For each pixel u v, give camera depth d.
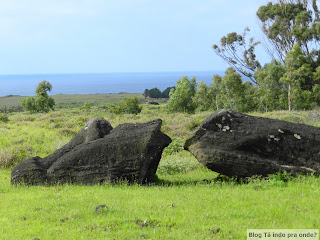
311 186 8.69
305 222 6.16
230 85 53.69
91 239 5.86
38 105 64.75
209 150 10.04
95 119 11.75
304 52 65.62
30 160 11.10
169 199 8.20
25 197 8.95
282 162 9.84
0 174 13.15
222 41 73.12
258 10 71.75
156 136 10.74
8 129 26.39
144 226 6.35
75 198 8.55
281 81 52.81
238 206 7.35
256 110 56.00
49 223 6.78
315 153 9.82
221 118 10.45
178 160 14.45
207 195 8.44
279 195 8.03
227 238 5.61
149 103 79.00
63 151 11.25
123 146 10.46
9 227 6.63
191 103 54.12
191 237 5.70
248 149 9.97
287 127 10.27
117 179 10.37
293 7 69.81
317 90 53.50
